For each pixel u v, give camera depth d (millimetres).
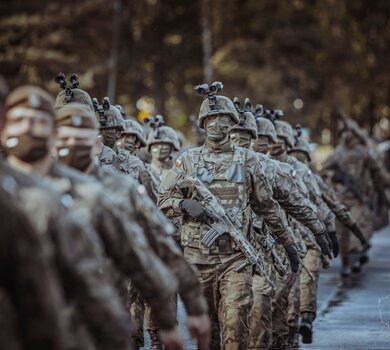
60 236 9859
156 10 94062
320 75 99375
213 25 96312
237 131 20922
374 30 104250
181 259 12859
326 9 99312
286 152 26094
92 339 10398
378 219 40656
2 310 9344
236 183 18609
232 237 18141
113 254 11641
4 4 82312
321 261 26656
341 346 22750
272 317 21953
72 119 12734
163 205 18672
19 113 10969
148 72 95312
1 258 9391
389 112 109250
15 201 9469
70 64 81438
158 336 21281
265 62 95688
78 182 11453
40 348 9391
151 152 26531
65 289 10148
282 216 20109
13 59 79938
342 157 37344
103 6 84312
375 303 28969
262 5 97188
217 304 18422
